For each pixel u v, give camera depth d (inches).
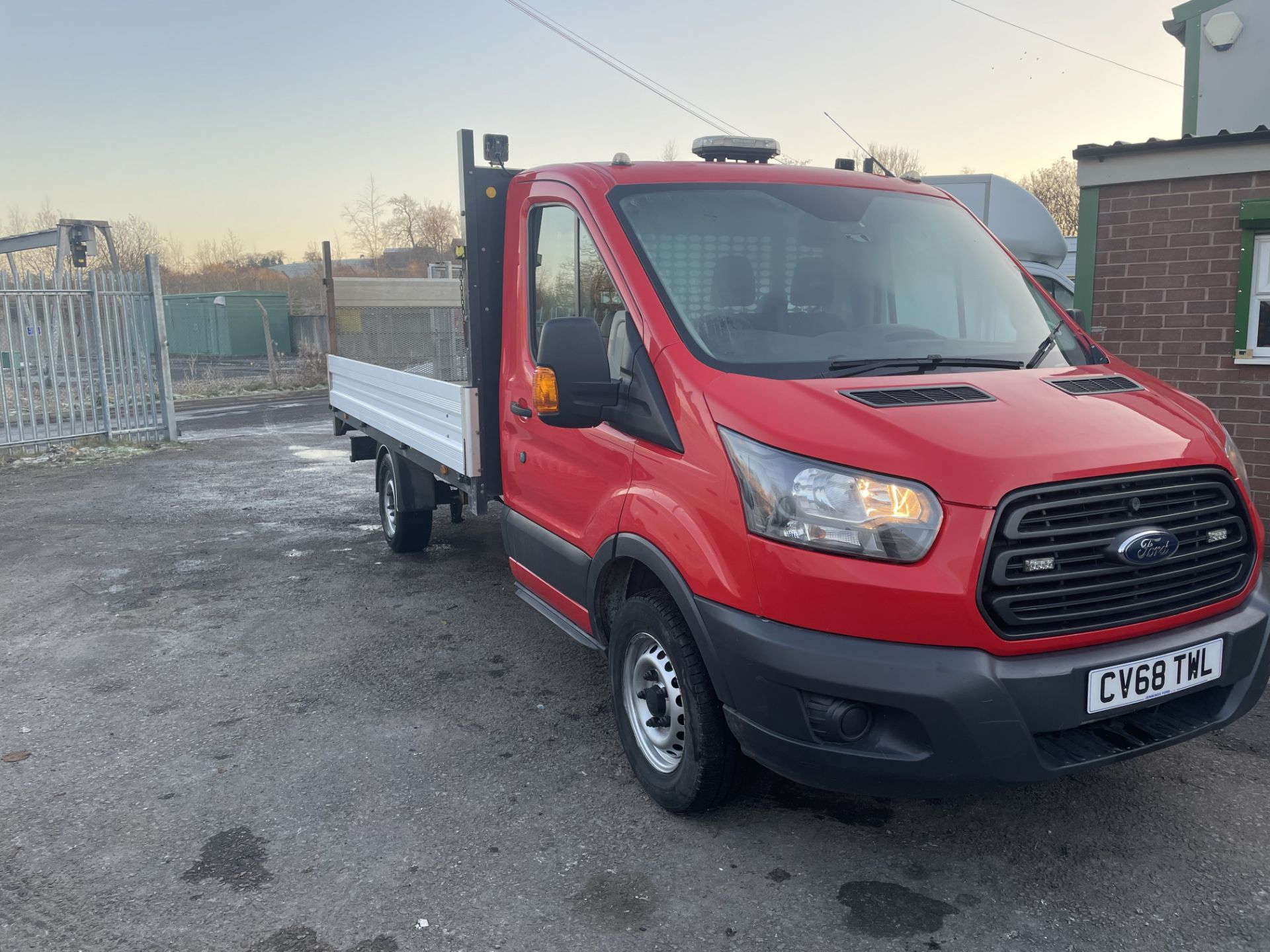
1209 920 117.0
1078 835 136.3
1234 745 162.7
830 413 119.2
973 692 107.0
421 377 238.1
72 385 604.1
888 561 109.7
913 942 114.5
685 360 135.5
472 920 120.7
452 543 317.1
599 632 159.9
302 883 129.1
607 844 137.3
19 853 137.0
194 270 2341.3
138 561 297.3
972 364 140.9
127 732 176.9
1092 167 279.4
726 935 116.7
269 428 655.1
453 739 172.2
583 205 161.0
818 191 168.4
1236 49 397.4
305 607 249.6
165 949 116.0
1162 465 116.0
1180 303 272.2
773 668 114.7
